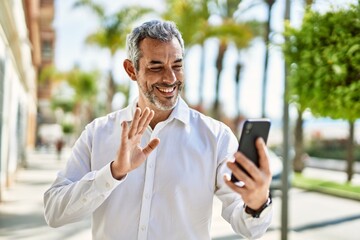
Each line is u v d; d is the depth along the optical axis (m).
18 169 16.91
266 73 20.12
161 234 1.88
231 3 18.73
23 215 8.67
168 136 1.95
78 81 38.88
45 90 46.91
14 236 6.89
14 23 9.20
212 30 17.69
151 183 1.90
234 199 1.89
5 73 9.59
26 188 12.73
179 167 1.91
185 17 17.64
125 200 1.90
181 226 1.89
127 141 1.61
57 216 1.82
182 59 1.88
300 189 14.55
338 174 20.00
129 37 1.92
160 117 1.98
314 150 27.03
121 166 1.64
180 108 1.98
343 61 3.53
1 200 9.89
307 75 3.77
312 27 3.77
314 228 8.62
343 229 8.53
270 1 18.55
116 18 23.09
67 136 50.50
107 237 1.90
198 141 1.96
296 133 18.86
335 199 12.57
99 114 50.25
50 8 31.91
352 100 3.56
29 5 10.38
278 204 10.80
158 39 1.83
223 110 27.70
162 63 1.83
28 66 17.16
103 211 1.92
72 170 1.99
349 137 15.76
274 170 12.34
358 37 3.48
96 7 22.81
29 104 28.16
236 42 18.62
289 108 6.01
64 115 51.75
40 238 6.76
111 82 27.72
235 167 1.46
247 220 1.63
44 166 21.52
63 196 1.78
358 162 23.91
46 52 39.41
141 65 1.86
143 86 1.88
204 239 1.95
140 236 1.88
